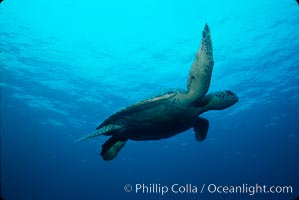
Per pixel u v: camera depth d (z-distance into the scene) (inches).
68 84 900.0
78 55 784.3
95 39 746.2
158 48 760.3
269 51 742.5
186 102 189.0
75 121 1158.3
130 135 223.3
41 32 720.3
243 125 1190.3
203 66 165.6
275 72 820.6
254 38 708.0
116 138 232.2
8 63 821.2
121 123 209.0
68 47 761.6
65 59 796.6
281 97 959.0
